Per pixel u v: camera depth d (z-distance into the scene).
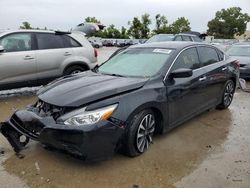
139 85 4.38
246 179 3.86
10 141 4.48
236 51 12.32
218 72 6.18
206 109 6.00
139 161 4.23
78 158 3.87
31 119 4.10
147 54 5.37
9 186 3.63
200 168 4.11
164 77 4.77
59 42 8.04
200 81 5.53
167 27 50.16
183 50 5.38
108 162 4.18
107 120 3.83
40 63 7.66
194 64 5.57
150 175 3.90
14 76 7.39
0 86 7.30
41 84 7.85
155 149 4.61
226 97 6.74
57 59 7.89
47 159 4.26
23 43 7.54
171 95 4.77
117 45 49.75
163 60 5.06
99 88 4.19
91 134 3.71
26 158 4.29
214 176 3.92
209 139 5.10
